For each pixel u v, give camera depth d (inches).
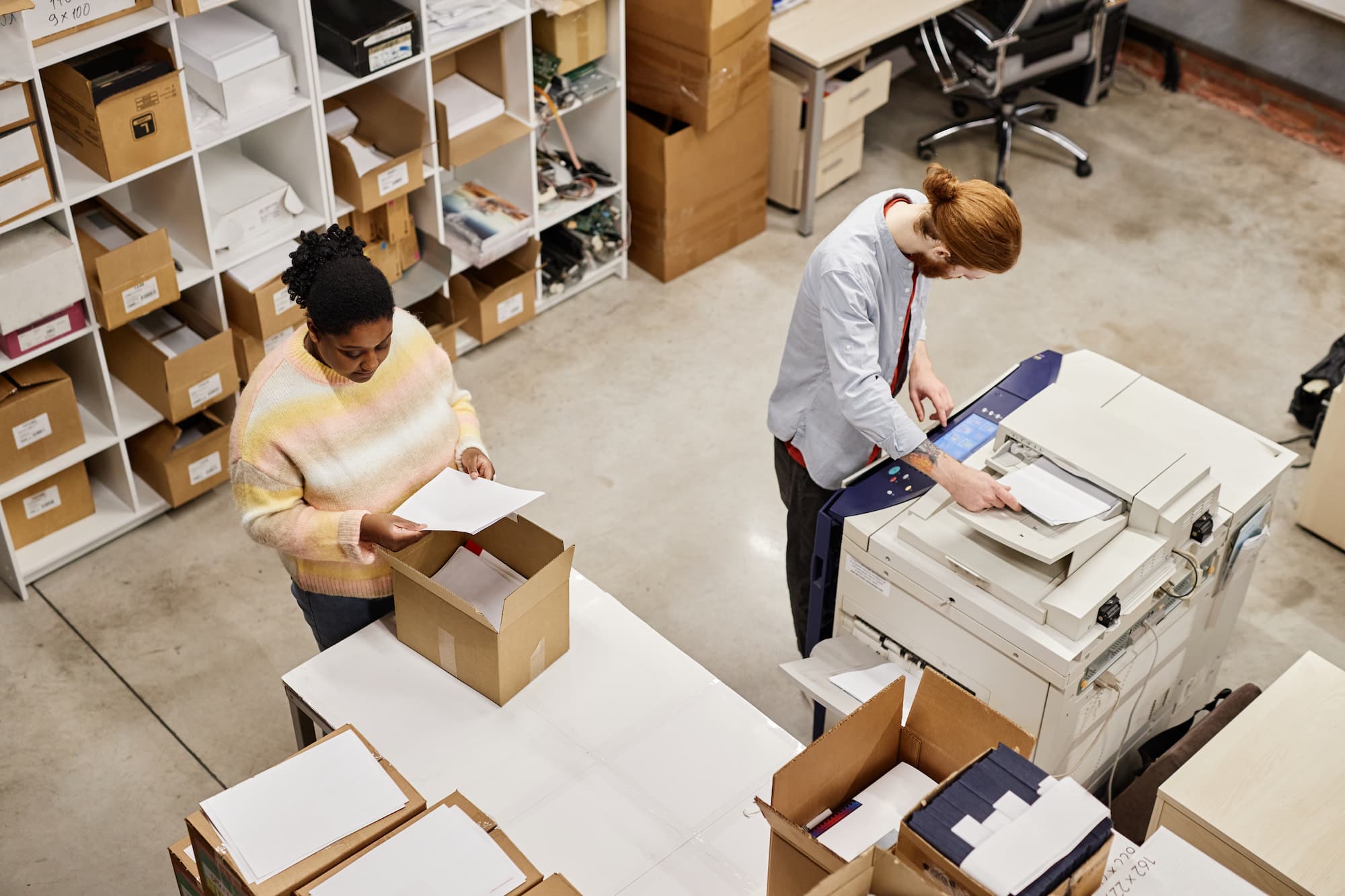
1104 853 68.6
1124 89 223.5
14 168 115.4
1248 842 87.1
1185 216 195.9
